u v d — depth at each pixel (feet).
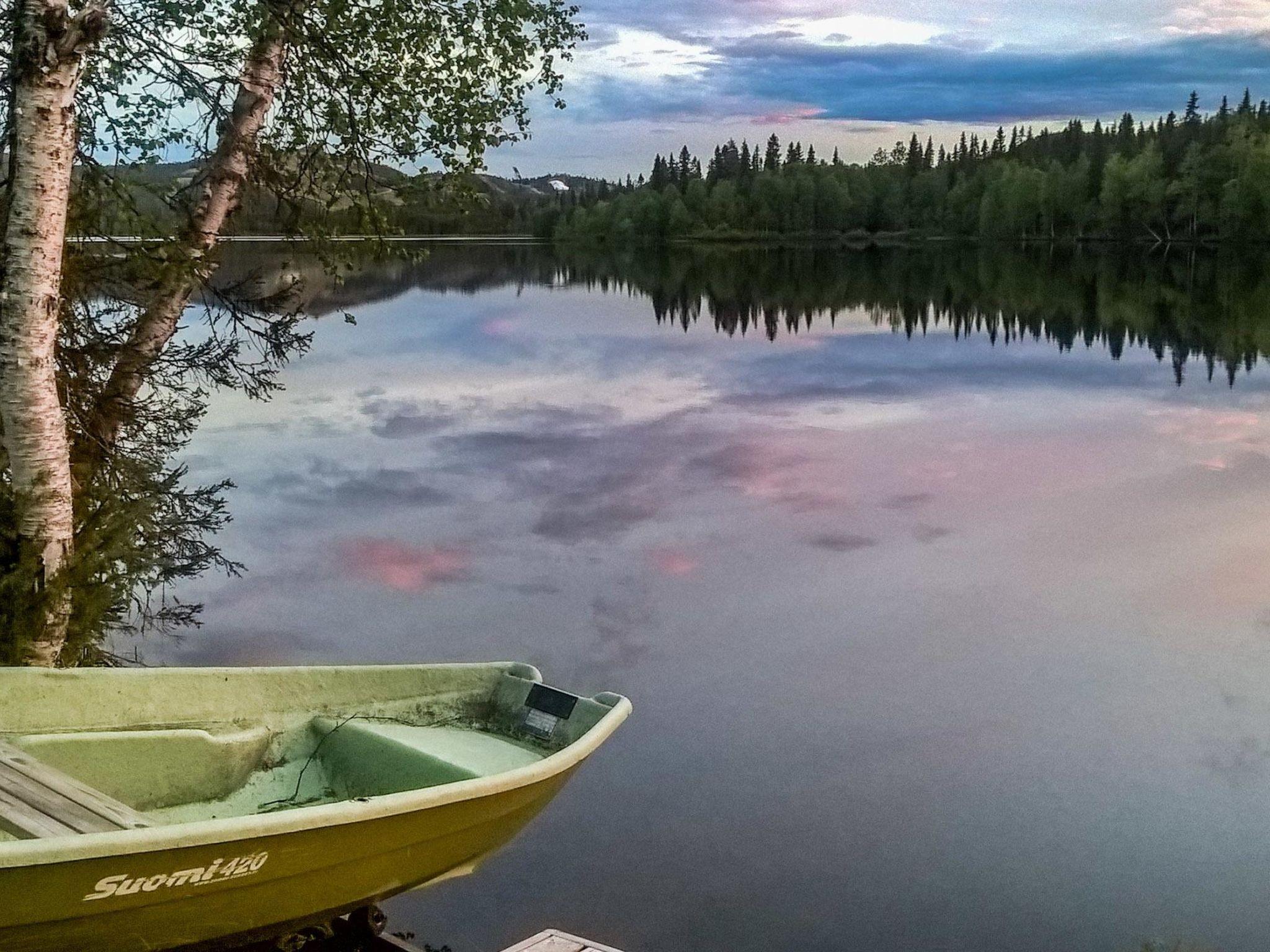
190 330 56.85
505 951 13.69
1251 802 23.44
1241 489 56.29
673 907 19.51
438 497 51.60
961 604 37.45
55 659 18.93
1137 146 418.72
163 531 25.79
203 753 15.06
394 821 12.57
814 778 24.49
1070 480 58.49
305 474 55.31
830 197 509.76
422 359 103.40
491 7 26.58
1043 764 25.36
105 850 10.28
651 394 86.79
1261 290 192.34
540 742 16.63
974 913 19.35
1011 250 385.50
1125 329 136.56
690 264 315.37
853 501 53.21
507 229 574.97
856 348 120.06
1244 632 34.81
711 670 31.22
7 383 18.33
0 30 19.95
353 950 14.24
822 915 19.15
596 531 46.50
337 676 16.67
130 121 22.91
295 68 25.00
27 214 17.99
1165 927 19.01
